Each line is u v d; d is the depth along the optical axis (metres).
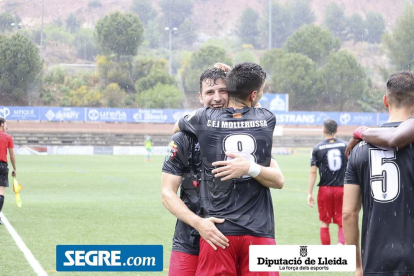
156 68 57.06
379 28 78.62
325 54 64.38
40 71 52.03
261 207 3.40
